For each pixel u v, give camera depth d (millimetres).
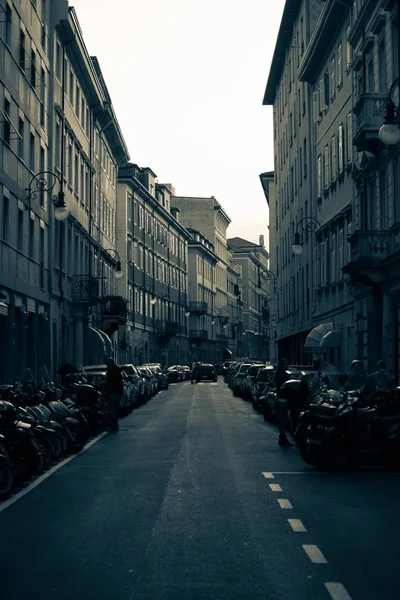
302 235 52188
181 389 61344
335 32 40125
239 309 150250
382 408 15344
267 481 13516
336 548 8500
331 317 41812
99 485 13070
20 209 31859
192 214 125750
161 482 13383
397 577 7305
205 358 118438
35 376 34938
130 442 20328
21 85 32125
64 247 42656
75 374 25484
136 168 78250
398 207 28141
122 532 9367
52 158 39062
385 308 29375
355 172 34312
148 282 82062
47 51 38469
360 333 34000
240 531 9398
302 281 52594
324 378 23328
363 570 7570
